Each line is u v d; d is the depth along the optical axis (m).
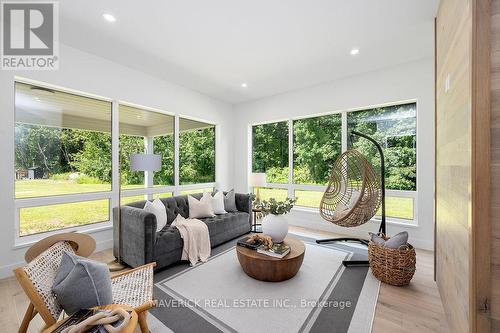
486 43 1.03
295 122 4.73
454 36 1.52
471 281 1.07
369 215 2.85
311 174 4.51
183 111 4.42
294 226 4.41
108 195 3.39
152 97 3.89
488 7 1.03
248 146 5.36
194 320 1.71
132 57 3.23
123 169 3.66
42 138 2.86
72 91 3.03
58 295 1.19
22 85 2.71
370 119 3.83
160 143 4.21
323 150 4.36
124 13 2.27
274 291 2.10
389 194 3.60
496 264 1.01
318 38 2.72
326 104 4.16
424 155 3.21
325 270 2.52
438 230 2.13
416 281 2.29
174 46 2.92
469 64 1.10
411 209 3.42
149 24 2.45
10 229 2.48
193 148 4.80
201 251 2.88
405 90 3.37
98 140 3.35
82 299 1.21
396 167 3.59
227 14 2.28
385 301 1.95
